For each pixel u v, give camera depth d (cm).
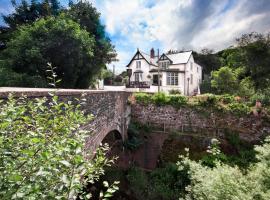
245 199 411
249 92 1617
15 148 182
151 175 1120
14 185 153
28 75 1131
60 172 187
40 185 171
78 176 192
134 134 1334
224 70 1916
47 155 160
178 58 2703
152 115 1412
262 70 1509
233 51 1744
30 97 355
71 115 233
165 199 940
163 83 2545
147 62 2770
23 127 210
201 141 1187
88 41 1359
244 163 1017
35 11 1592
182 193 905
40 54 1123
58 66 1316
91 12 1731
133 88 2594
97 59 1658
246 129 1146
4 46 1494
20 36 1166
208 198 477
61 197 164
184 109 1320
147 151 1338
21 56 1141
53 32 1189
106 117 900
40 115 243
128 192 1086
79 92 552
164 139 1299
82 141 221
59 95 457
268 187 482
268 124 1098
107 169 1221
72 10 1672
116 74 4209
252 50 1513
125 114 1288
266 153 571
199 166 651
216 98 1262
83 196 212
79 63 1359
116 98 1084
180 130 1324
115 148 1282
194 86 2917
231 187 464
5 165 164
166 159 1232
